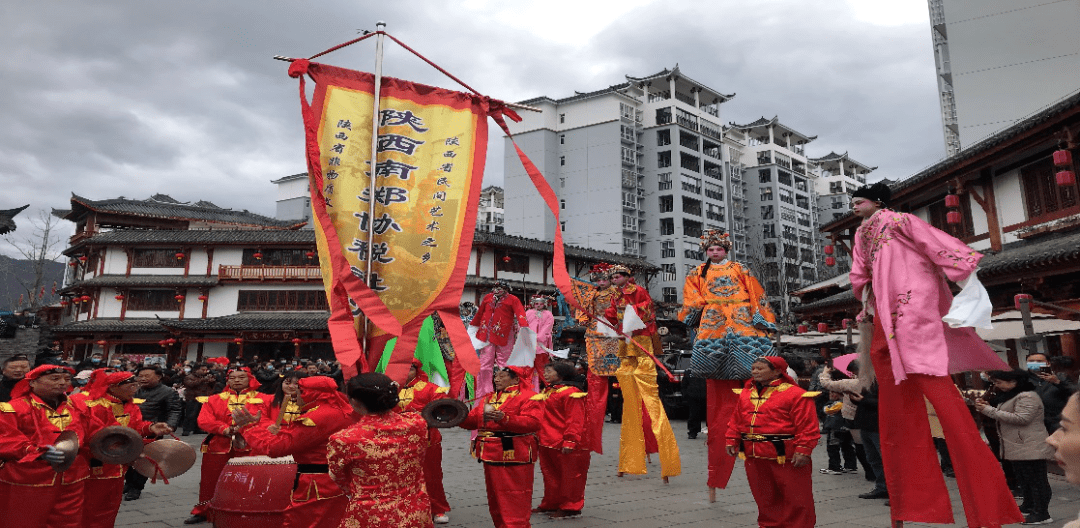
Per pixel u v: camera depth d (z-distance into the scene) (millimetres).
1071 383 7559
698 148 61250
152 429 6148
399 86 5836
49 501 5121
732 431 5961
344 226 5371
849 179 82875
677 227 56938
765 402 5703
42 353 18406
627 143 58750
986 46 22688
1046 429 6984
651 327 9242
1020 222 15984
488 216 85125
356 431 3852
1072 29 21688
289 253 39188
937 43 29656
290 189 72188
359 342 5238
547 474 7160
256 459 5391
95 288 38469
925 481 4527
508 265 39188
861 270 4992
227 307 38281
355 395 3938
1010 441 6758
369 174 5531
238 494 5168
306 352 37812
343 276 4992
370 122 5637
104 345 37344
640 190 59281
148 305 38531
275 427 4934
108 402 5953
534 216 57906
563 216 58188
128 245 39000
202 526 6766
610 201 56500
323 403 4664
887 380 4734
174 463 5609
